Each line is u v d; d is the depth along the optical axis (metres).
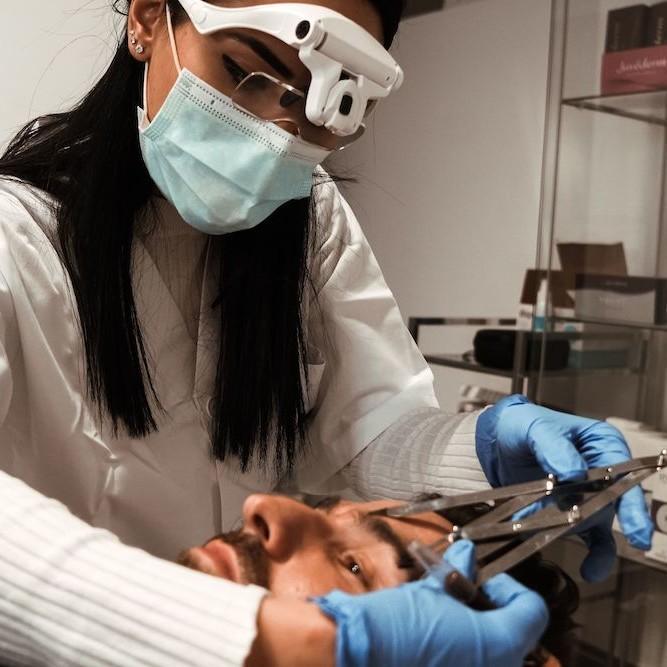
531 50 2.11
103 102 0.96
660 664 1.62
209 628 0.52
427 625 0.54
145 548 1.05
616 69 1.75
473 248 2.31
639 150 1.77
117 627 0.53
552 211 1.86
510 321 2.15
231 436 1.06
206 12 0.86
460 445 1.04
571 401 1.91
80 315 0.95
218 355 1.05
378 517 0.80
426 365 1.27
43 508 0.61
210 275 1.06
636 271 1.79
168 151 0.93
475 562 0.65
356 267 1.23
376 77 0.88
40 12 1.88
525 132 2.14
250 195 0.94
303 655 0.51
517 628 0.57
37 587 0.56
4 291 0.90
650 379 1.82
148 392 1.01
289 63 0.86
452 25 2.31
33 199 0.96
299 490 1.19
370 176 2.59
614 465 0.84
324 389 1.20
